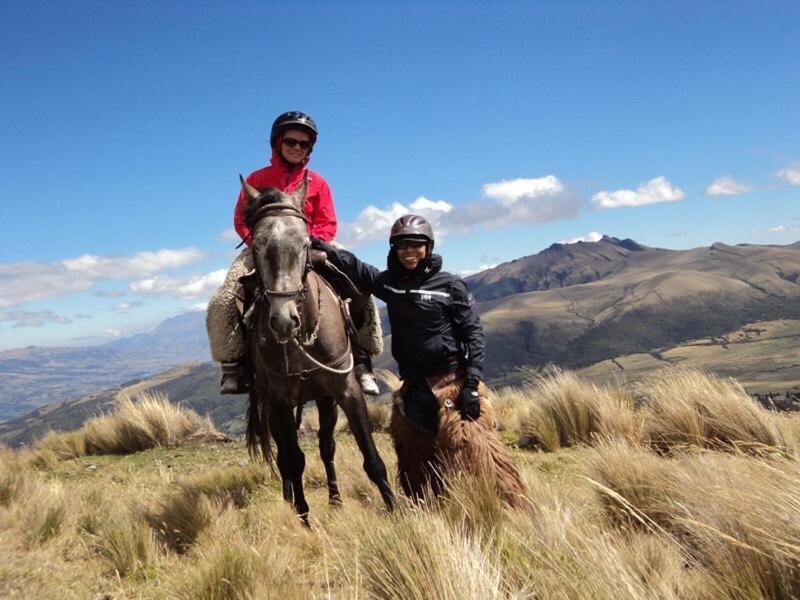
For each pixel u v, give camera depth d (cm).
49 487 753
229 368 596
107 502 695
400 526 370
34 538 576
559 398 893
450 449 468
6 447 1293
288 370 534
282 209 516
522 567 331
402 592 316
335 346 546
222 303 582
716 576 296
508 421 1041
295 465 568
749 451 653
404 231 482
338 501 630
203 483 782
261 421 599
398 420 507
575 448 832
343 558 414
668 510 418
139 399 1293
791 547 279
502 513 416
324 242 589
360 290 586
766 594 273
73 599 438
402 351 504
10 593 445
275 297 482
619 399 912
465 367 484
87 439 1240
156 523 578
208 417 1324
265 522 550
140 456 1143
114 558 505
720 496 361
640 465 490
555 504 453
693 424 728
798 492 318
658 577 296
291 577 395
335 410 638
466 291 493
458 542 336
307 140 617
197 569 423
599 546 317
